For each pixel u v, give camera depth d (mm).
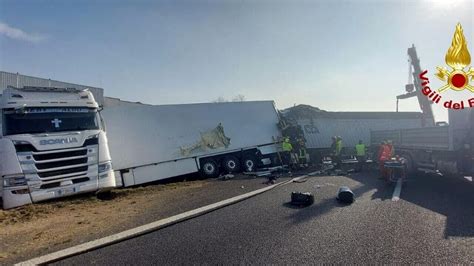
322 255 4805
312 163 20297
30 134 9133
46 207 8734
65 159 9438
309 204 8156
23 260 5117
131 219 7379
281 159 17922
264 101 18297
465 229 5906
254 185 11773
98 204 9406
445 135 11781
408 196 9070
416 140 14102
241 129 17047
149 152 14258
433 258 4617
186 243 5566
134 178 13797
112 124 13734
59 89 10102
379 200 8594
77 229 6801
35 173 9023
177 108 15617
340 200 8461
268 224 6512
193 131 15648
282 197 9258
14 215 8062
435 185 10961
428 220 6551
